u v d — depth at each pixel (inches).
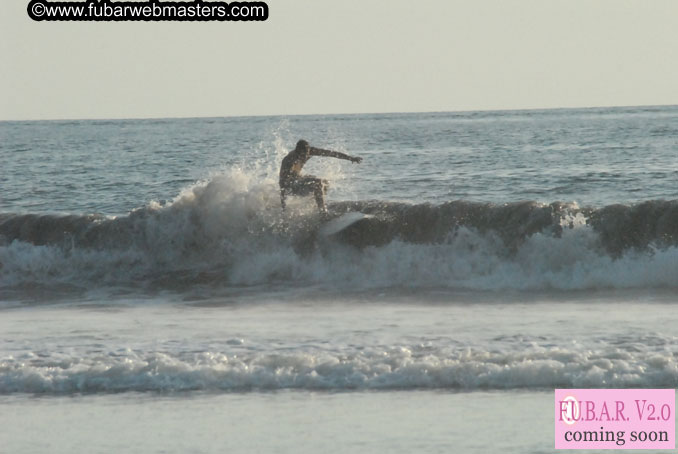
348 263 2283.5
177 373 1349.7
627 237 2142.0
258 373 1339.8
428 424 1125.7
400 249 2257.6
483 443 1053.2
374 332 1614.2
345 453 1031.0
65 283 2381.9
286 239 2364.7
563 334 1537.9
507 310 1828.2
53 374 1363.2
